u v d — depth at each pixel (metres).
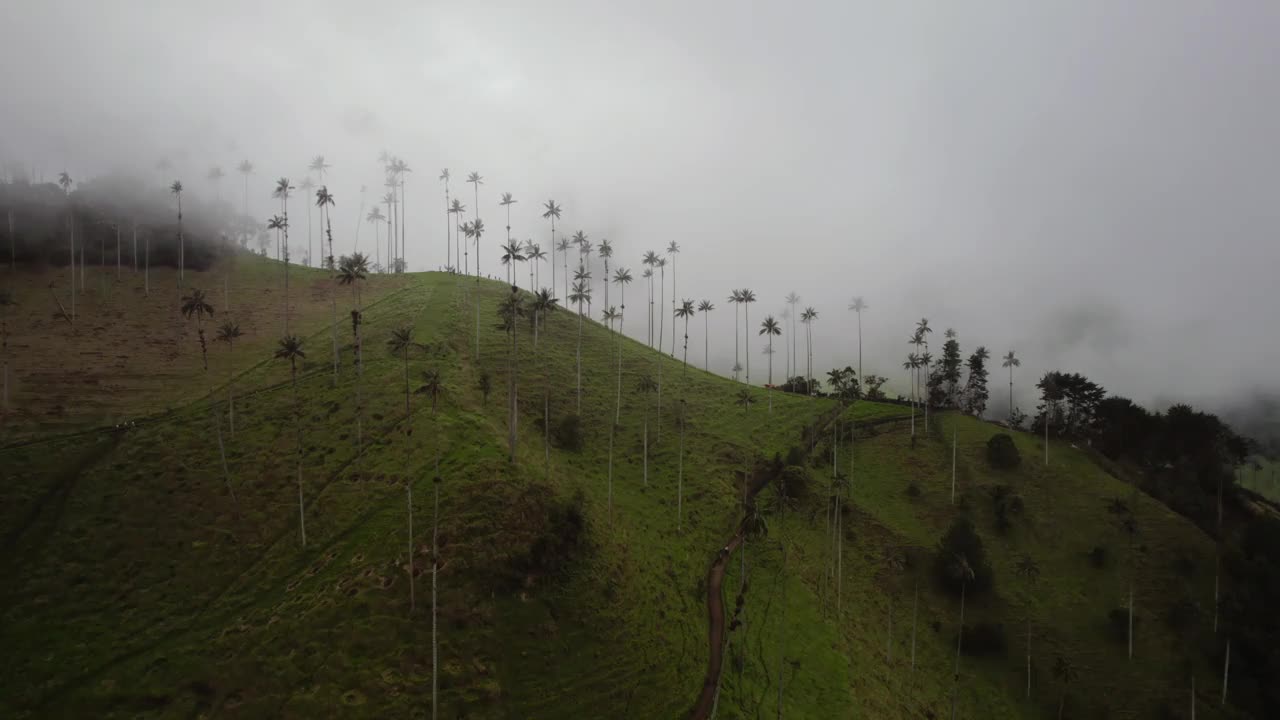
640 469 109.38
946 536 105.31
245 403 101.69
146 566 72.81
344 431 92.81
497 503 76.19
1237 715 84.00
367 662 60.84
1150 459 136.62
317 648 61.91
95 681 60.53
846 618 91.38
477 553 70.25
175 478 84.56
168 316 135.62
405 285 169.62
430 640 62.84
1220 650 90.56
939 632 94.81
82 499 80.50
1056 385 146.75
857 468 125.06
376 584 67.44
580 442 109.50
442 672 60.84
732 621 81.81
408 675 60.22
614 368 146.38
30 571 71.12
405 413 95.00
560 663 65.06
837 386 146.50
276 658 61.47
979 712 84.00
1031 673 90.25
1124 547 106.62
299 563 72.56
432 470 82.50
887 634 91.62
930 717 79.56
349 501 79.75
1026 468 123.50
